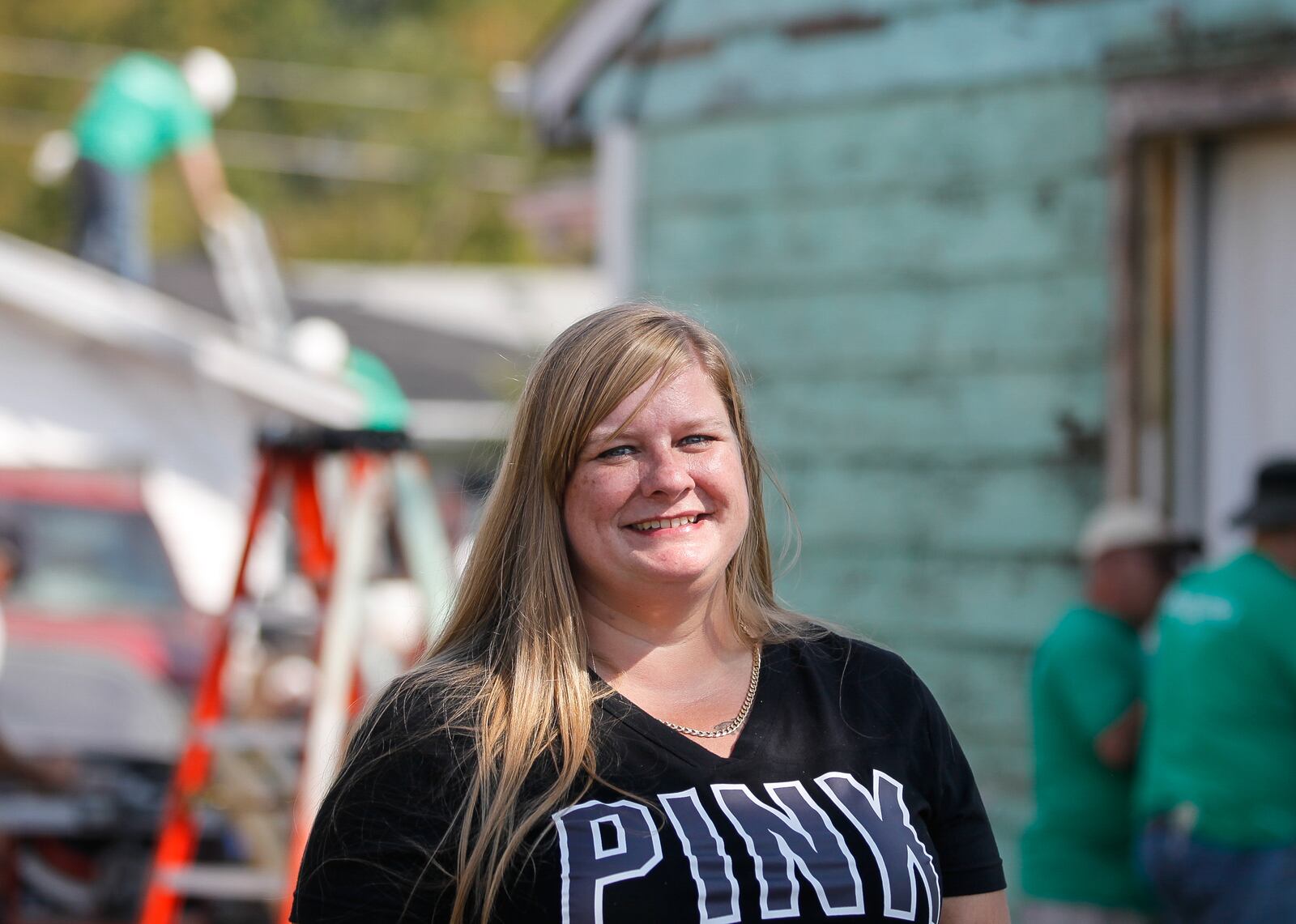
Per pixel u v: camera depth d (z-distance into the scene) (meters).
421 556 6.39
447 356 20.95
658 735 2.85
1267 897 5.31
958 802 3.09
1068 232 7.14
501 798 2.71
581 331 3.03
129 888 7.29
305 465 6.16
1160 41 6.88
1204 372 6.93
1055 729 6.14
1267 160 6.82
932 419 7.50
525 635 2.89
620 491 2.94
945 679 7.40
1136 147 6.98
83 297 12.87
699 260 8.17
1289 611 5.39
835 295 7.78
